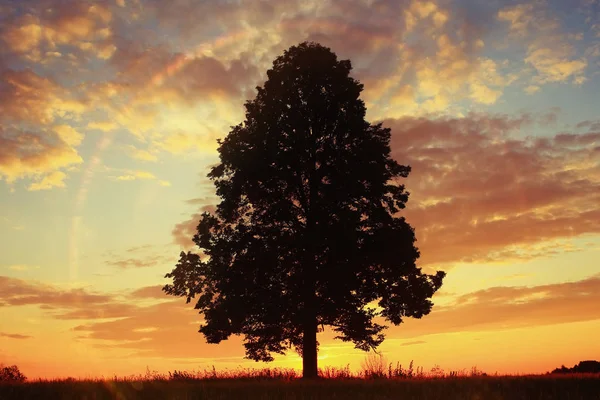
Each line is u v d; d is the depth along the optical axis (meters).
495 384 18.62
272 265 27.95
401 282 29.23
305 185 30.08
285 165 28.61
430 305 29.25
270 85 30.02
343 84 29.78
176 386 18.95
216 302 28.89
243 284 27.69
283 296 27.73
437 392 16.59
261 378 24.56
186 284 29.61
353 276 27.61
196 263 29.61
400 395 16.41
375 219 29.30
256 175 28.61
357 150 29.28
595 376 21.38
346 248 27.38
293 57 30.30
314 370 27.72
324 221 28.42
